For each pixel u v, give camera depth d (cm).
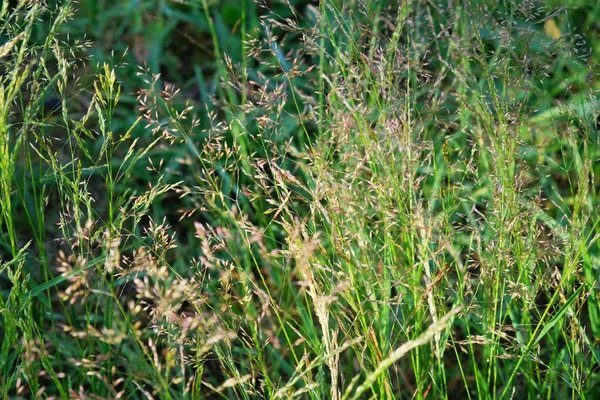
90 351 173
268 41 200
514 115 187
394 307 202
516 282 179
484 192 211
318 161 172
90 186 265
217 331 150
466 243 196
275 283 229
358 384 201
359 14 226
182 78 304
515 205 170
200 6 313
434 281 152
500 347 182
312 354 197
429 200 187
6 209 172
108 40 310
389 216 167
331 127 183
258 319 154
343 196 159
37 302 205
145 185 269
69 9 186
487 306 175
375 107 190
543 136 245
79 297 223
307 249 142
